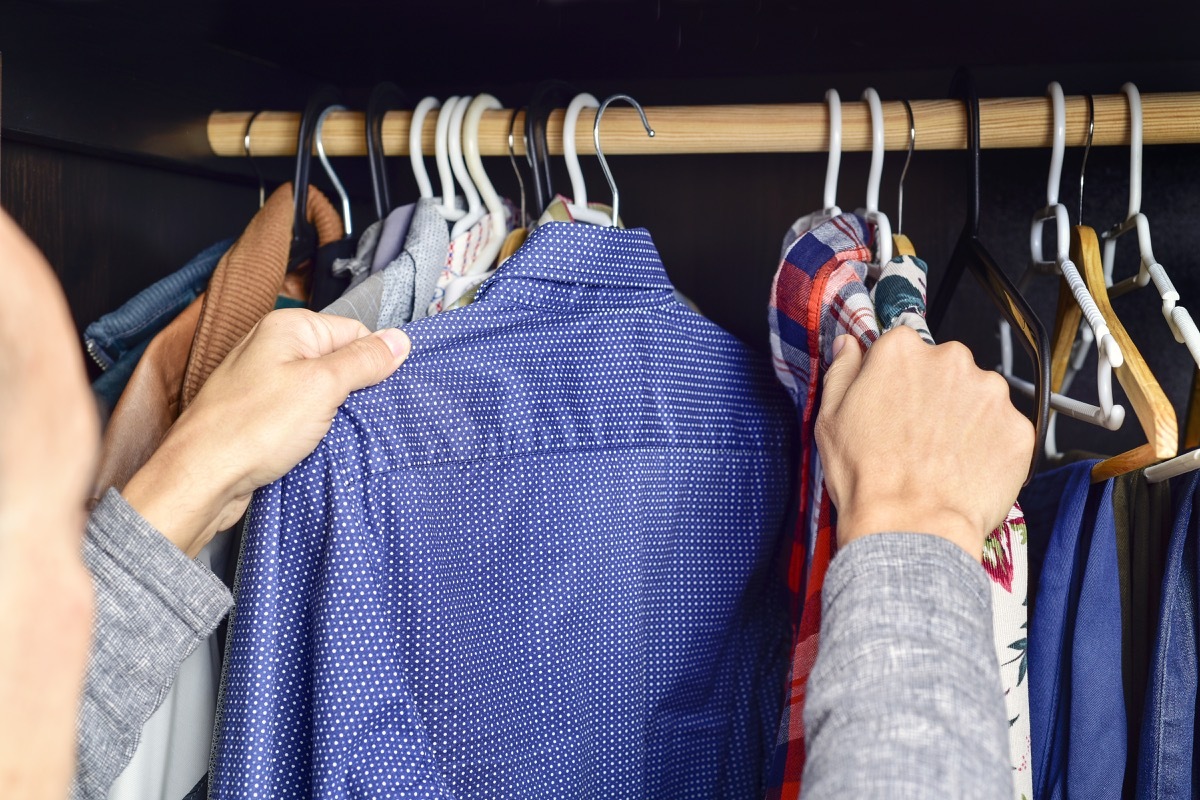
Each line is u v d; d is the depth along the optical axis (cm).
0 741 15
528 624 59
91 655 44
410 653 53
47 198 69
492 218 69
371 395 51
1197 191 92
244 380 48
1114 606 58
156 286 71
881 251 64
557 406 59
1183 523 56
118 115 70
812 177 100
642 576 65
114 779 46
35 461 15
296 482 49
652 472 64
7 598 15
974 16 77
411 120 72
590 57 91
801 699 54
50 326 16
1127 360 57
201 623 47
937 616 36
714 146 69
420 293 65
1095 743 58
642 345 63
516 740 59
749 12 77
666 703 68
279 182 89
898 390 47
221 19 75
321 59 90
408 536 52
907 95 96
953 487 43
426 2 73
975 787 32
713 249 103
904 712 34
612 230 60
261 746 48
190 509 47
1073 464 62
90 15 67
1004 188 96
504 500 57
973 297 98
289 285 75
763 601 75
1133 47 86
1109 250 71
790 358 64
